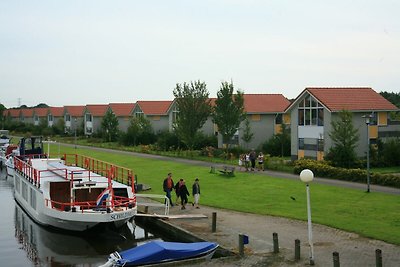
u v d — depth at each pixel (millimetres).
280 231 19281
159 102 75688
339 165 36438
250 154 39656
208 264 15367
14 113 123250
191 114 49438
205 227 20406
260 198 26531
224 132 46531
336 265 13656
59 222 21875
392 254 15727
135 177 31203
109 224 21219
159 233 22109
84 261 18906
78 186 23516
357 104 40844
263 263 15227
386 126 42688
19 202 31391
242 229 19828
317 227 19719
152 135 67312
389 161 38438
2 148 56719
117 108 82688
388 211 22109
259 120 54531
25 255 19797
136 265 15188
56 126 96375
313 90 41688
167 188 25312
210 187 30688
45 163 32000
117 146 66938
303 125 43125
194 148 56969
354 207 23188
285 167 37438
